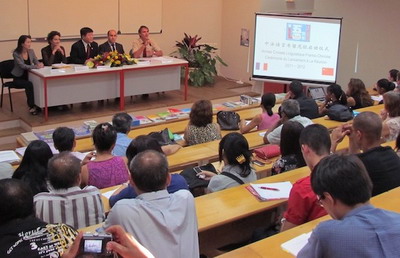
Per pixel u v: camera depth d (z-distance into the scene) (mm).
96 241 1566
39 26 7961
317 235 1479
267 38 7684
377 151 2711
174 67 7762
